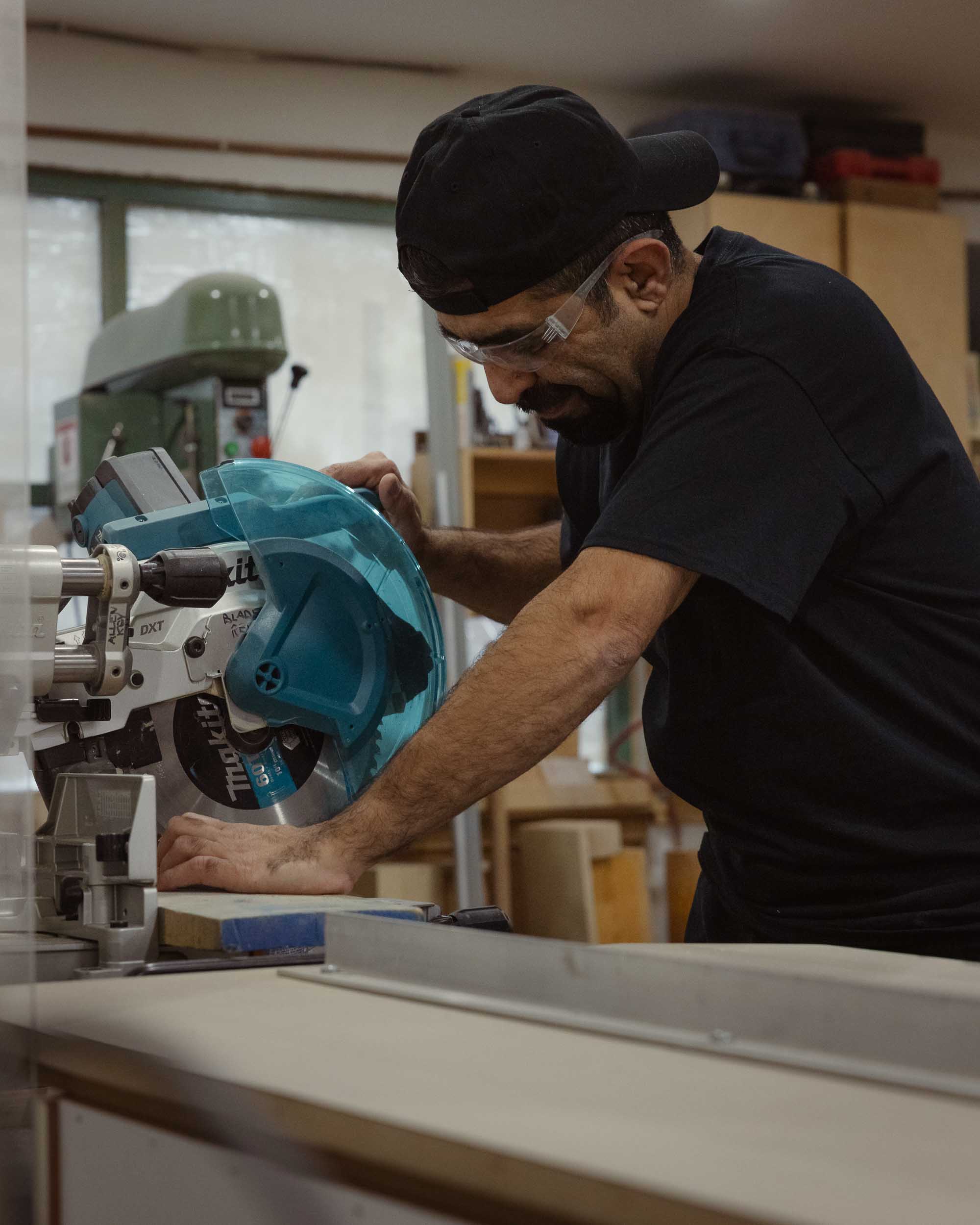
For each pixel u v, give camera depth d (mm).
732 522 1120
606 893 4008
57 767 1156
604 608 1116
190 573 1071
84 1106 668
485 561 1720
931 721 1265
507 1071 582
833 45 4598
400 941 816
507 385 1296
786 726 1274
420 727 1211
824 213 4711
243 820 1238
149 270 4410
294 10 4238
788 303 1195
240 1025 686
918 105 5137
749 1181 428
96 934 958
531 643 1125
